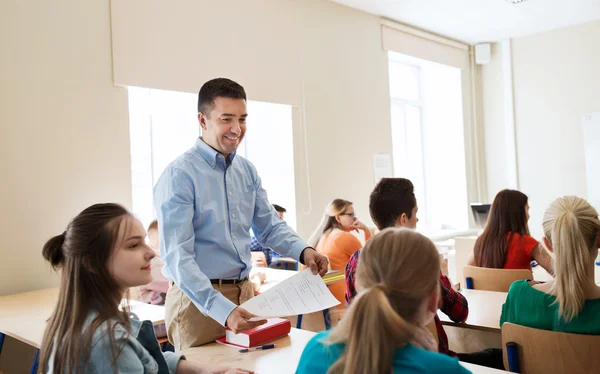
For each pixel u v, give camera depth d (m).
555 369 1.67
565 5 5.49
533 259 2.82
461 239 4.68
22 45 3.12
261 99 4.37
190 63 3.88
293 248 1.90
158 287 3.11
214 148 1.81
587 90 6.13
